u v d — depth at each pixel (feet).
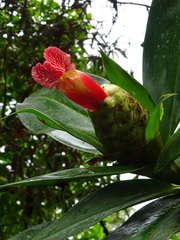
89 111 1.15
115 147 1.15
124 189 1.10
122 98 1.13
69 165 3.30
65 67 1.15
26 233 1.05
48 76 1.17
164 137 1.20
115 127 1.13
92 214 1.03
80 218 1.02
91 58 3.42
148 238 0.94
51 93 1.47
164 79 1.29
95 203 1.07
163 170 1.13
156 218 1.01
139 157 1.15
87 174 1.05
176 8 1.34
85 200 1.08
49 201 3.33
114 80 1.21
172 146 1.02
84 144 1.37
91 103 1.13
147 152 1.15
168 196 1.11
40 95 1.49
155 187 1.11
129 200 1.06
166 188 1.11
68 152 3.41
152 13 1.37
